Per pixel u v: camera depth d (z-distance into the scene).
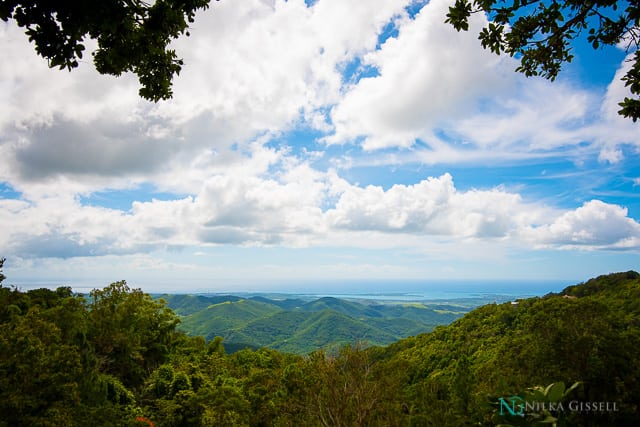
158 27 4.59
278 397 29.53
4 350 11.30
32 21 3.78
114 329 29.58
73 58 4.03
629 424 11.84
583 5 4.45
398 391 20.25
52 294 31.98
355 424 17.83
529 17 4.75
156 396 27.20
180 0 4.56
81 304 30.42
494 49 5.11
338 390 18.94
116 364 29.83
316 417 20.06
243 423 25.61
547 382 13.97
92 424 12.21
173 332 44.22
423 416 18.00
